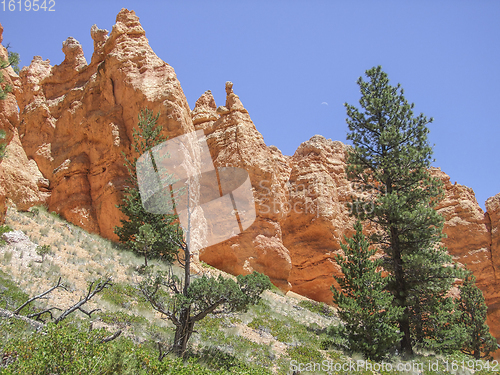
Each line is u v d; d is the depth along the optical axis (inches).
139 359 292.8
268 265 938.1
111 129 873.5
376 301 560.1
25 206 721.6
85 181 869.2
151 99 855.7
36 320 350.6
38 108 993.5
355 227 639.1
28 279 462.9
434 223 683.4
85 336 275.6
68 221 815.7
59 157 926.4
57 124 976.9
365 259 609.3
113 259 634.8
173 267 673.0
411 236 705.6
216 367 375.2
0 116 703.7
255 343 484.1
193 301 385.7
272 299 756.6
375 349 533.6
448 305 714.2
